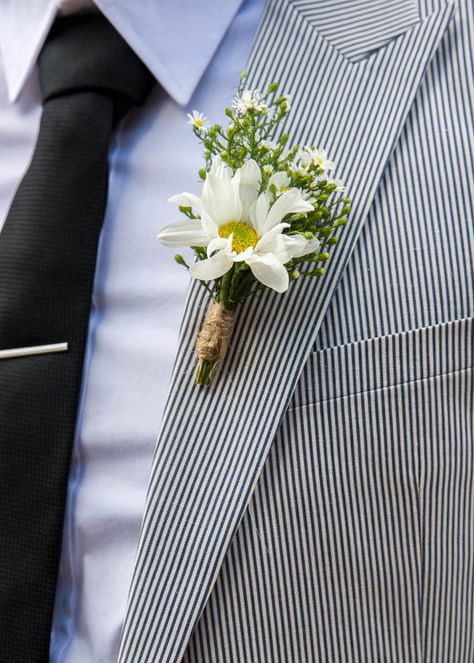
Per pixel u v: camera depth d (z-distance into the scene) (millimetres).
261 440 389
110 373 426
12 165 472
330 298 399
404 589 410
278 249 355
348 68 429
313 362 402
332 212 407
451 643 427
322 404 401
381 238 410
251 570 395
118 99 448
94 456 421
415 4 441
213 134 375
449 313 410
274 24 435
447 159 419
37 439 409
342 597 403
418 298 408
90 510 416
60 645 416
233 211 362
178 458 392
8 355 416
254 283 395
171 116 451
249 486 386
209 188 357
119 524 414
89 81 441
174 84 445
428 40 428
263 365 396
